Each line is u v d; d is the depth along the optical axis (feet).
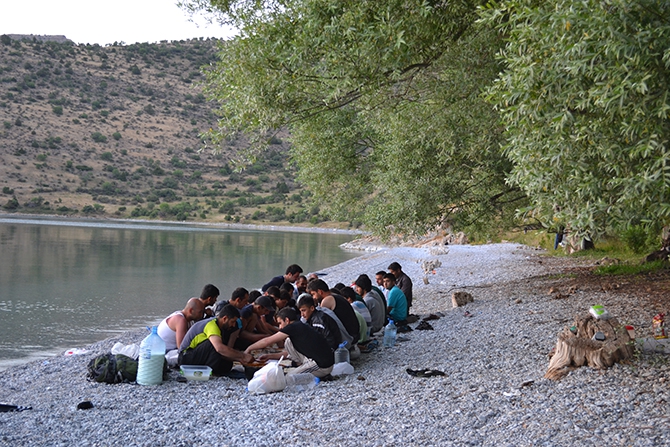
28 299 70.54
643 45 16.38
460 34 37.52
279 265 125.18
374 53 32.22
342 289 34.50
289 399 23.15
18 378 32.37
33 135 469.98
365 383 25.04
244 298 32.30
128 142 520.01
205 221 407.64
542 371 23.65
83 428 20.08
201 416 21.16
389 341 33.22
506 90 21.94
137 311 63.62
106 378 26.84
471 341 31.91
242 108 35.12
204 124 590.96
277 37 33.63
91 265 113.70
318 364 25.81
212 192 474.49
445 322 39.93
